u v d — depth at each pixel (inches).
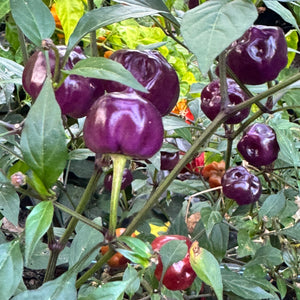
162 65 4.7
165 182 4.9
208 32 3.1
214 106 6.3
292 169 8.3
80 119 7.1
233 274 6.4
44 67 4.4
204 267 4.2
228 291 6.9
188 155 4.9
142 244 4.1
